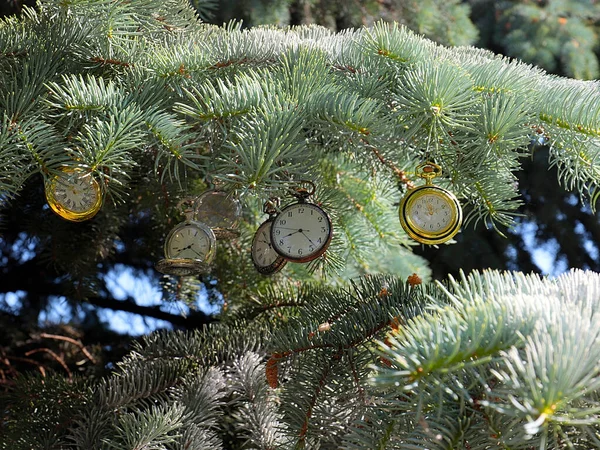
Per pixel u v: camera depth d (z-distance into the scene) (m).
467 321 0.59
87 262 1.24
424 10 1.67
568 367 0.53
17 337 1.50
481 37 1.89
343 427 0.74
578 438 0.60
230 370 0.97
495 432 0.60
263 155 0.69
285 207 0.81
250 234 1.17
